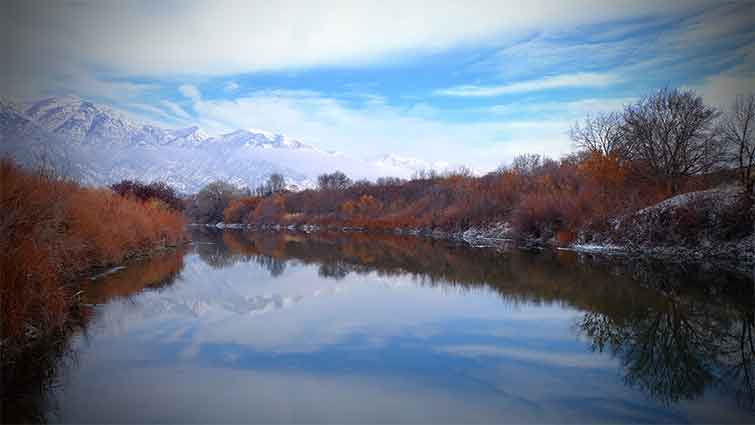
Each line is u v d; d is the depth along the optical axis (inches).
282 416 311.1
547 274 944.3
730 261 1037.8
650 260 1109.1
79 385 362.6
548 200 1684.3
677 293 732.0
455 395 347.9
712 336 509.4
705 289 758.5
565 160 2210.9
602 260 1139.9
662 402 340.2
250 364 412.2
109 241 991.6
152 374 387.5
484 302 685.3
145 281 848.3
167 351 447.8
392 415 313.3
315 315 601.0
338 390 355.6
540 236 1673.2
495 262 1163.3
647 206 1382.9
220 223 4877.0
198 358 427.2
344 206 3750.0
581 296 720.3
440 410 322.3
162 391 351.9
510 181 2273.6
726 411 326.3
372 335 506.6
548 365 415.2
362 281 890.7
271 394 346.6
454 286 826.2
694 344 482.0
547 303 675.4
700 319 579.2
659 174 1456.7
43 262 494.3
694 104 1400.1
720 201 1164.5
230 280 890.1
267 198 4626.0
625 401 340.8
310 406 327.3
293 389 356.5
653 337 506.6
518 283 848.9
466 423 303.9
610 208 1469.0
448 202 2768.2
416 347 463.5
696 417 317.1
